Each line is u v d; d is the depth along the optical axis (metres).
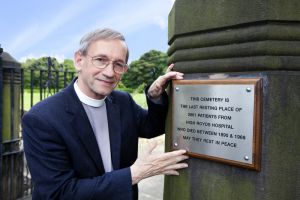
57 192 1.62
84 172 1.73
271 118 1.43
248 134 1.47
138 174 1.65
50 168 1.64
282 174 1.42
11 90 3.93
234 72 1.55
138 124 2.08
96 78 1.68
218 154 1.58
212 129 1.61
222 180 1.59
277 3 1.38
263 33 1.42
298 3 1.38
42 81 4.59
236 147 1.51
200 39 1.67
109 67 1.66
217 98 1.58
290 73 1.42
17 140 4.12
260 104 1.44
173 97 1.79
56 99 1.78
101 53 1.64
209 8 1.60
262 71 1.45
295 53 1.41
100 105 1.84
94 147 1.74
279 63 1.41
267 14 1.39
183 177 1.76
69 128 1.70
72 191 1.60
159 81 1.83
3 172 3.92
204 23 1.63
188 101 1.71
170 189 1.85
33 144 1.68
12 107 3.95
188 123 1.72
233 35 1.53
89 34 1.71
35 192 1.78
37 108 1.73
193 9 1.68
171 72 1.80
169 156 1.69
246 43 1.49
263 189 1.44
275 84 1.42
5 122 4.00
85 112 1.76
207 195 1.65
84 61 1.71
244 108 1.48
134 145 2.00
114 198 1.61
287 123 1.42
